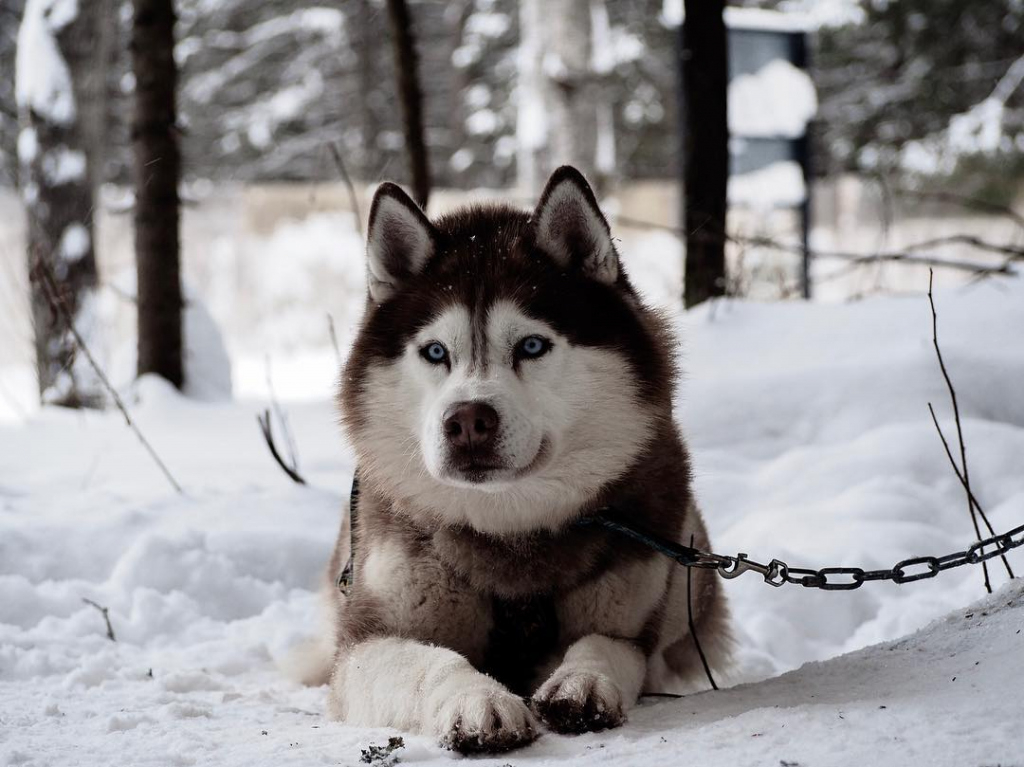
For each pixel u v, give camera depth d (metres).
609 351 2.97
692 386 5.78
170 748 2.39
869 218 24.09
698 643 3.19
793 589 4.20
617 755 2.20
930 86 20.22
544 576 2.96
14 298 10.20
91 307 10.25
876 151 20.81
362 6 24.39
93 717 2.82
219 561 4.39
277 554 4.57
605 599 2.98
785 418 5.51
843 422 5.38
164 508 5.00
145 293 8.22
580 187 3.04
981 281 6.41
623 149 28.55
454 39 29.27
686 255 7.57
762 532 4.62
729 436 5.49
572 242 3.08
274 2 28.31
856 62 22.77
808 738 2.12
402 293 3.11
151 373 8.23
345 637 3.09
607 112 17.95
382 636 2.98
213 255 28.36
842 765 1.95
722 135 7.48
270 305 25.56
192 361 8.60
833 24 19.64
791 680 2.72
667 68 27.64
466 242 3.14
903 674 2.54
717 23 7.45
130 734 2.57
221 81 28.22
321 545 4.68
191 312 8.78
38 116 10.42
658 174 29.70
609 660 2.75
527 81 15.41
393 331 3.05
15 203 21.97
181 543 4.45
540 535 2.96
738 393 5.65
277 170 29.27
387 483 3.03
